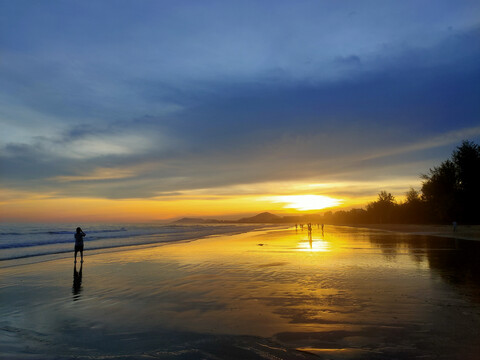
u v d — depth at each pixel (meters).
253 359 4.41
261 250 20.39
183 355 4.59
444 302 7.06
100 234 49.81
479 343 4.75
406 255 15.91
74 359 4.56
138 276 11.52
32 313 6.99
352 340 5.00
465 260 13.78
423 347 4.64
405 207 77.50
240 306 7.18
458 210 46.75
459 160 47.50
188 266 13.78
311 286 9.03
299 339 5.11
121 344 5.10
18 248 24.83
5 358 4.63
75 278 11.32
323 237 33.97
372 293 8.00
